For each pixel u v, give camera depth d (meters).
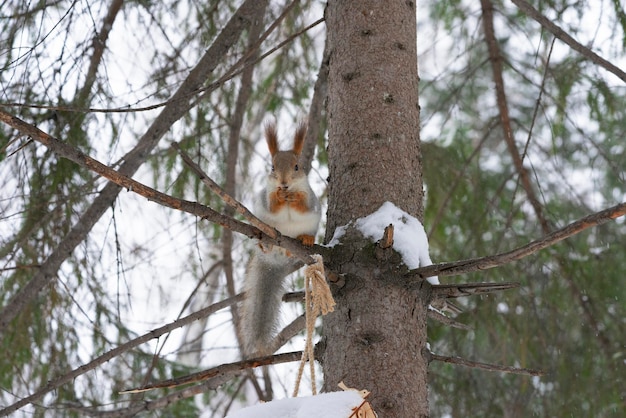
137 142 5.61
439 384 6.49
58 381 4.50
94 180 5.28
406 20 4.40
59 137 5.32
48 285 5.53
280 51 6.76
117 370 5.89
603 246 6.40
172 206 3.44
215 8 5.93
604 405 6.06
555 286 6.28
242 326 4.89
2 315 5.09
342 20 4.39
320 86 5.41
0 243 5.37
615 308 6.28
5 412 4.46
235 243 7.08
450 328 6.59
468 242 6.27
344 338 3.66
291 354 3.79
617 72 4.93
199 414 6.53
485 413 6.38
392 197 3.98
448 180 6.54
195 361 7.25
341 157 4.11
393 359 3.59
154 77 5.72
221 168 6.36
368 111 4.14
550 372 6.27
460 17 7.24
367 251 3.76
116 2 5.64
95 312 5.66
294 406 2.87
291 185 5.02
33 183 5.34
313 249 3.76
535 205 6.26
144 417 6.15
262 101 6.95
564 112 6.20
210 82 6.11
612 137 6.84
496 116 6.57
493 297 6.30
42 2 5.27
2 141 5.26
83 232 5.14
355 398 2.82
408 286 3.73
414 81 4.31
